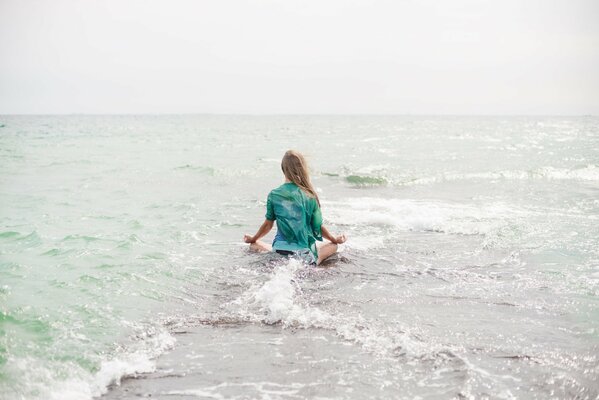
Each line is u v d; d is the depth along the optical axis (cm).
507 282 496
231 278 522
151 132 4903
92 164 1755
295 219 595
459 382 295
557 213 858
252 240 630
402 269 551
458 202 1008
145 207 943
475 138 3828
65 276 511
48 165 1706
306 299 454
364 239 694
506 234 698
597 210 885
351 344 355
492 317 402
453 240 682
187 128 6172
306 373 312
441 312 416
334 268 557
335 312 420
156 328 391
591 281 491
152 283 500
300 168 606
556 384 291
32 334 368
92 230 731
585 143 3028
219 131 5291
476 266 556
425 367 317
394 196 1118
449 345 348
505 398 276
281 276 515
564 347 342
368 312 418
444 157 2134
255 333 380
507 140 3478
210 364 327
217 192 1161
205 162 1872
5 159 1919
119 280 505
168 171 1545
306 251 584
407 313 414
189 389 294
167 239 689
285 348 351
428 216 840
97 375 309
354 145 3031
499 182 1340
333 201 1038
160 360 334
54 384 297
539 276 512
